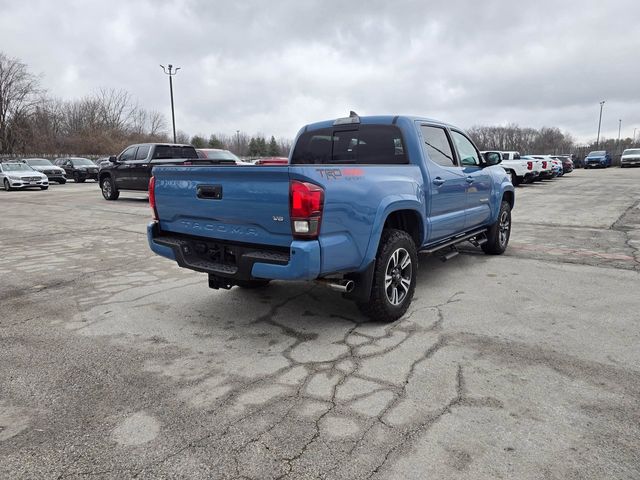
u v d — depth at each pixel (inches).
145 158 570.3
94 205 561.0
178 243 158.2
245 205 136.2
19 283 214.5
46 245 307.1
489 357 130.0
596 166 1619.1
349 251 136.7
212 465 86.4
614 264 240.4
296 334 150.0
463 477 81.9
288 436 94.8
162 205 164.9
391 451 89.4
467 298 185.0
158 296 193.8
